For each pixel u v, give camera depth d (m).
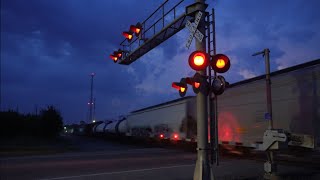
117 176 12.84
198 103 8.34
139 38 15.23
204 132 8.26
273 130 10.90
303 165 15.30
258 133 17.20
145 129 37.34
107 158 20.94
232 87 19.64
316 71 13.89
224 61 7.88
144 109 39.12
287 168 14.40
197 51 7.87
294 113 14.74
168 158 20.50
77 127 110.31
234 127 19.27
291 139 10.77
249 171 13.76
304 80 14.41
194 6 8.80
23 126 43.97
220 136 20.66
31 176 13.21
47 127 47.62
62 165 17.06
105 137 62.50
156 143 36.75
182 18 11.91
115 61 17.70
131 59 16.86
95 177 12.69
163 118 31.95
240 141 18.64
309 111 14.00
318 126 13.51
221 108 20.64
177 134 28.50
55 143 42.06
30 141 40.12
